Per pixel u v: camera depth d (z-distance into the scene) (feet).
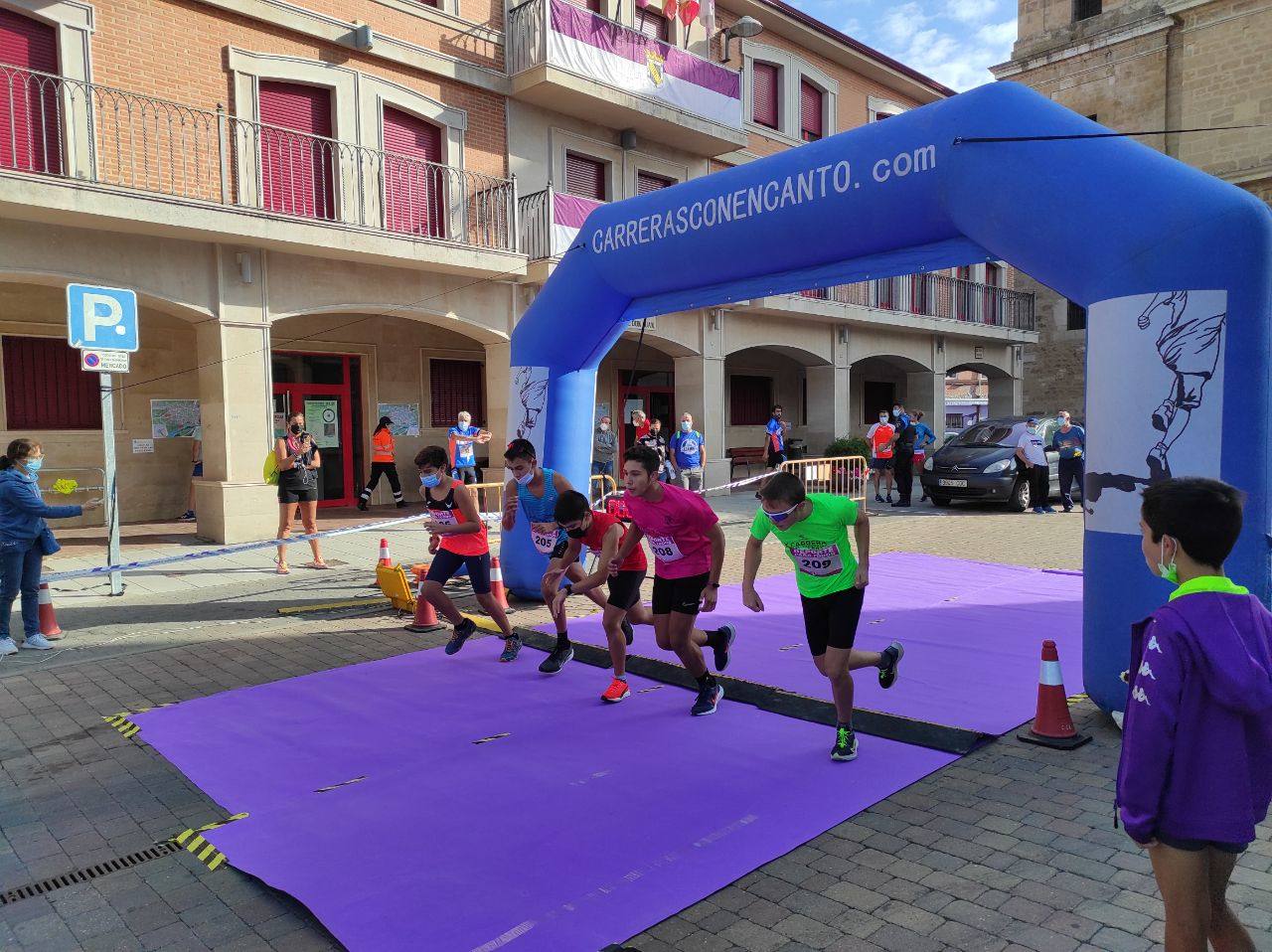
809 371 67.62
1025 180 14.89
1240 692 5.99
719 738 14.75
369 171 40.83
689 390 57.41
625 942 9.03
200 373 37.47
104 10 33.53
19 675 19.40
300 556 34.24
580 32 46.24
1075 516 44.32
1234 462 13.20
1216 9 66.13
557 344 25.32
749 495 55.01
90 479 41.34
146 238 34.40
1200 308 13.10
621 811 12.05
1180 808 6.22
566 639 19.01
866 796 12.37
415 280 42.39
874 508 49.42
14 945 9.46
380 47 40.86
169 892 10.46
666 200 21.66
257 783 13.47
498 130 46.29
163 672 19.53
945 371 76.48
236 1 36.45
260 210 35.12
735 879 10.23
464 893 10.00
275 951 9.20
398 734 15.34
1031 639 20.72
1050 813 11.79
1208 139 66.74
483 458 54.34
